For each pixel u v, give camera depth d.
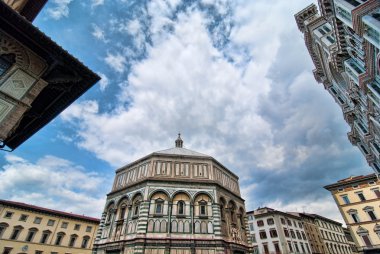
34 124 15.84
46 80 12.95
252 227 64.06
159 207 26.62
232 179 36.31
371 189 46.59
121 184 32.25
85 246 56.44
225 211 29.22
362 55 22.64
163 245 23.72
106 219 30.36
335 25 24.42
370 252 42.50
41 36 11.05
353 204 47.84
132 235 25.03
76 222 57.00
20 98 11.39
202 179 29.77
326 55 34.03
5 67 11.23
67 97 14.34
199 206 27.50
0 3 9.65
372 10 16.67
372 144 31.05
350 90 29.05
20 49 11.70
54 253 50.47
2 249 43.81
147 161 31.25
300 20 39.59
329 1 23.11
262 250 59.03
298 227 65.00
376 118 25.02
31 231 48.81
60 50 11.59
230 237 27.30
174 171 30.19
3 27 10.88
